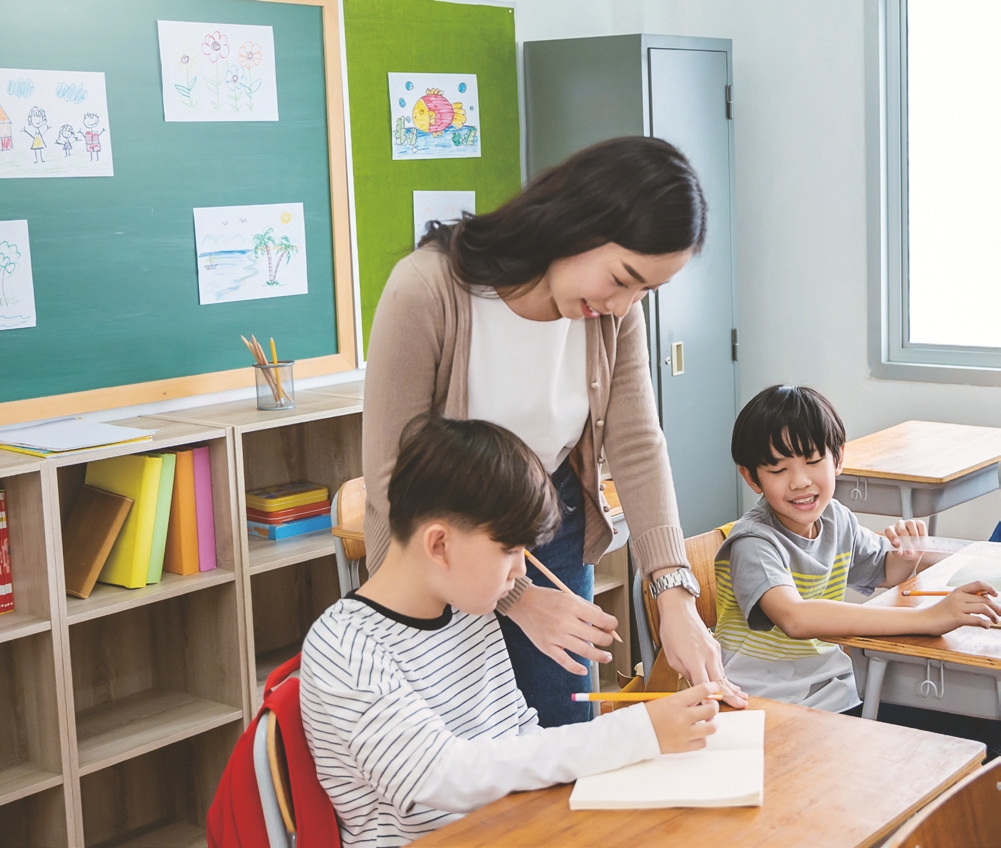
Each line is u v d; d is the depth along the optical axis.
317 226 3.23
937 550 2.58
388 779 1.24
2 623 2.37
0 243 2.57
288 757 1.32
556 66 3.71
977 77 3.80
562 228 1.31
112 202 2.76
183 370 2.94
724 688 1.42
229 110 2.98
